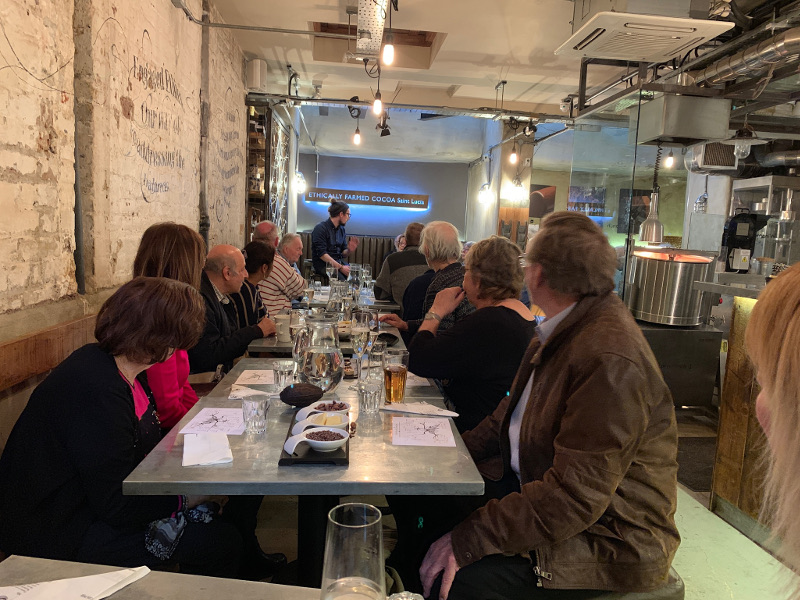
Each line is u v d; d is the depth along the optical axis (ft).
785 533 2.06
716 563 6.73
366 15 12.86
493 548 4.21
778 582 2.23
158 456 4.38
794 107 16.53
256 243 11.30
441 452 4.59
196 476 4.00
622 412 3.96
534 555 4.27
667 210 21.34
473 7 14.42
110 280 8.55
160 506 4.70
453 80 21.38
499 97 23.72
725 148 17.75
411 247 15.44
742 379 8.07
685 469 10.49
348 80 22.26
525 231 29.48
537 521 4.07
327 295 16.58
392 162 37.96
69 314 7.20
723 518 8.47
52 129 6.75
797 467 1.99
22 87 6.07
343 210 24.00
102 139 8.13
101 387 4.35
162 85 10.87
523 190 29.14
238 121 18.30
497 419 5.96
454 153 35.88
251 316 10.90
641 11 9.77
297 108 29.22
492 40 16.75
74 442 4.25
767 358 2.07
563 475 4.03
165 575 2.87
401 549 6.32
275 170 23.02
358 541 2.42
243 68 18.99
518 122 25.08
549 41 16.58
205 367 8.34
